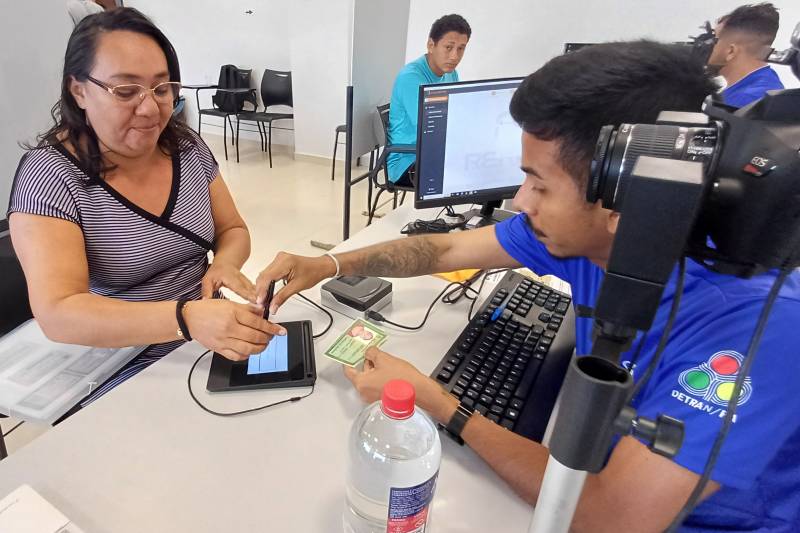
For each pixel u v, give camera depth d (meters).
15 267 1.09
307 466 0.65
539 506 0.34
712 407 0.49
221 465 0.64
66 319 0.86
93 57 0.91
